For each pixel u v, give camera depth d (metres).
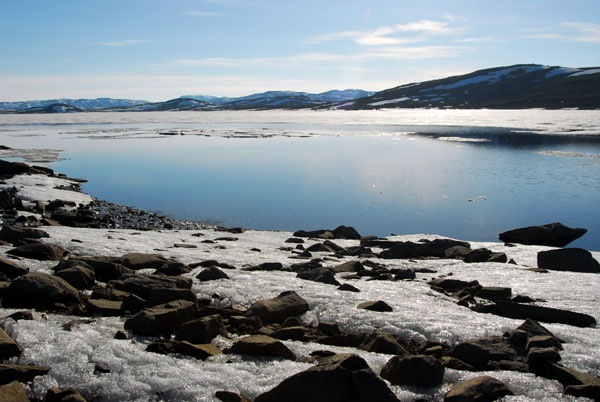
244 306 9.79
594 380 6.14
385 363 6.85
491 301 11.50
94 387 5.73
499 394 5.74
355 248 20.42
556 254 16.92
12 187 31.84
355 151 64.00
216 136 92.12
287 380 5.60
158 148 70.88
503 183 40.09
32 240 14.08
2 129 121.25
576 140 72.00
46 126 136.62
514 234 25.41
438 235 24.27
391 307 9.55
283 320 9.11
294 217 29.81
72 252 13.77
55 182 38.00
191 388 5.79
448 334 8.14
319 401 5.39
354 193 36.56
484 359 7.11
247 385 5.98
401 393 5.93
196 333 7.52
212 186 40.00
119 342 7.05
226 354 7.09
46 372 5.95
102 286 10.35
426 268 15.88
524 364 6.87
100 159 58.00
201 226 27.08
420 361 6.31
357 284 12.13
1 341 6.27
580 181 40.53
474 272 15.36
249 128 116.06
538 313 9.85
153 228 25.42
